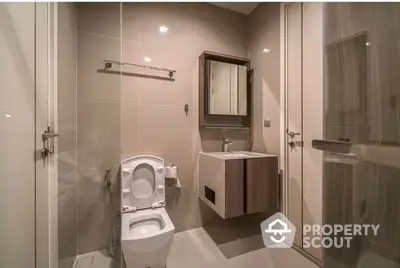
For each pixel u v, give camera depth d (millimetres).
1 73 767
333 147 774
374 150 624
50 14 1155
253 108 2285
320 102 1502
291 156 1785
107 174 1740
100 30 1705
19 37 874
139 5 1884
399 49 548
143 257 1237
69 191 1458
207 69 2098
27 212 938
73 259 1545
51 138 1164
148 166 1733
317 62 1529
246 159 1735
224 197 1646
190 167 2082
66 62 1402
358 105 676
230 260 1614
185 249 1756
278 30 1924
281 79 1891
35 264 1004
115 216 1752
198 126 2121
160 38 1952
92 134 1673
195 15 2104
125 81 1821
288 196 1817
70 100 1478
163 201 1739
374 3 622
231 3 2158
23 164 906
